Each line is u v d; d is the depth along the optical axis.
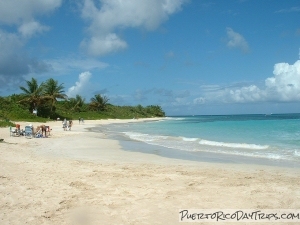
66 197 7.08
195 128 40.03
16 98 56.88
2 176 8.83
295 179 9.08
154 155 14.75
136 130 37.00
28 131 23.14
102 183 8.45
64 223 5.56
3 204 6.51
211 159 13.50
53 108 61.53
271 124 45.62
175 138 24.52
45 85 59.44
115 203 6.71
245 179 9.10
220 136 25.91
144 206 6.53
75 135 26.69
